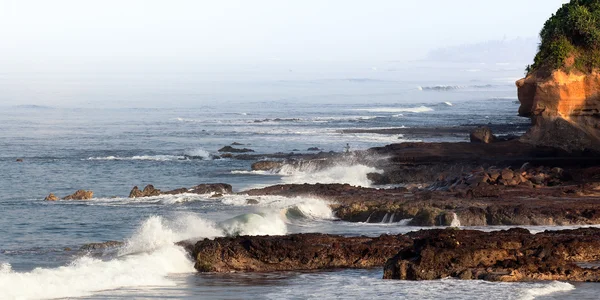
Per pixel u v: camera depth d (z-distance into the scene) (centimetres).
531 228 5100
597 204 5491
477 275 3653
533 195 5875
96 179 8381
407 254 3850
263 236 4209
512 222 5266
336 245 4116
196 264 4025
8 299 3341
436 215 5388
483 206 5509
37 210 6156
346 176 7825
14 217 5838
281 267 4038
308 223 5497
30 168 9200
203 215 5756
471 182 6381
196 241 4297
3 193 7338
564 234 4197
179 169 9106
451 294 3391
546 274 3647
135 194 6794
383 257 4088
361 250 4112
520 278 3628
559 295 3362
